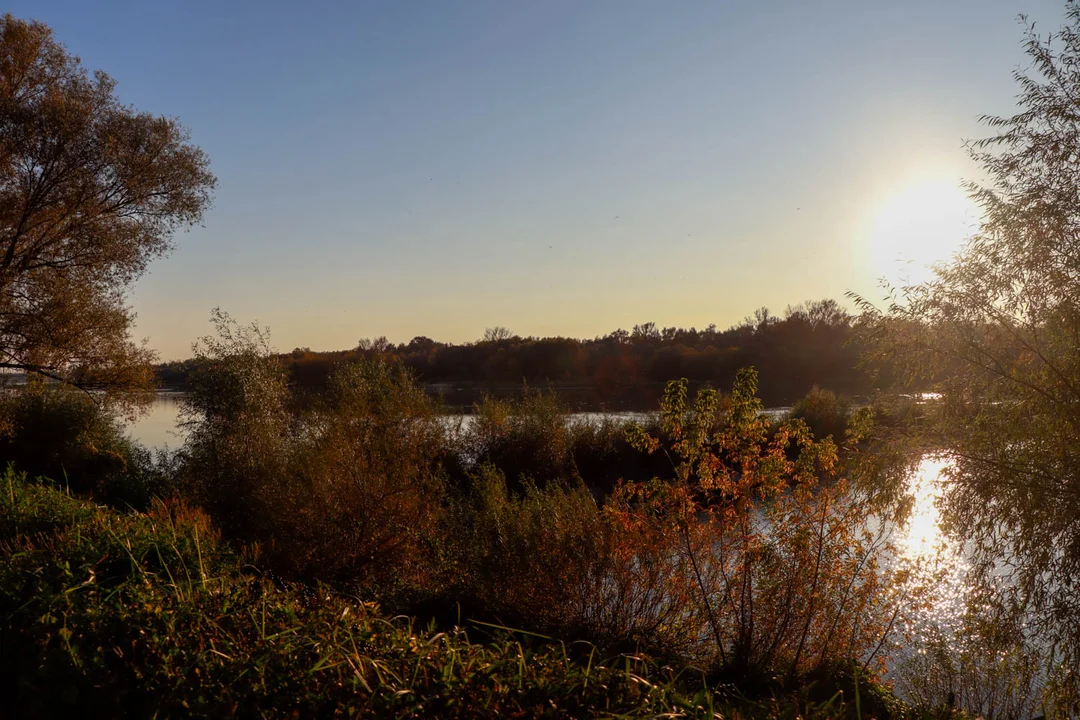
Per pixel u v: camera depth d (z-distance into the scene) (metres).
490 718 3.41
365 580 9.96
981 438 8.57
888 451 8.92
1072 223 8.38
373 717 3.42
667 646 8.08
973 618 8.90
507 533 8.93
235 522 12.23
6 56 19.08
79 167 19.33
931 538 12.73
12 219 18.88
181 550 7.25
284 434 13.62
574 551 8.41
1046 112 8.61
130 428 37.50
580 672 4.07
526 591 8.62
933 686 8.88
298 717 3.51
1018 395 8.47
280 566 9.73
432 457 11.52
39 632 4.34
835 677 7.48
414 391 11.69
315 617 4.68
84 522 8.19
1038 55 8.73
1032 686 9.29
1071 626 8.17
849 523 8.23
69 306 19.50
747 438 8.33
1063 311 8.14
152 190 20.72
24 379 20.97
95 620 4.52
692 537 8.34
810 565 7.98
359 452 10.74
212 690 3.72
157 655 4.07
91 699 3.79
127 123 20.22
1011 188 8.94
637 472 23.34
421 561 10.31
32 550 6.35
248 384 15.85
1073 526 8.09
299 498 10.56
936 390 9.06
